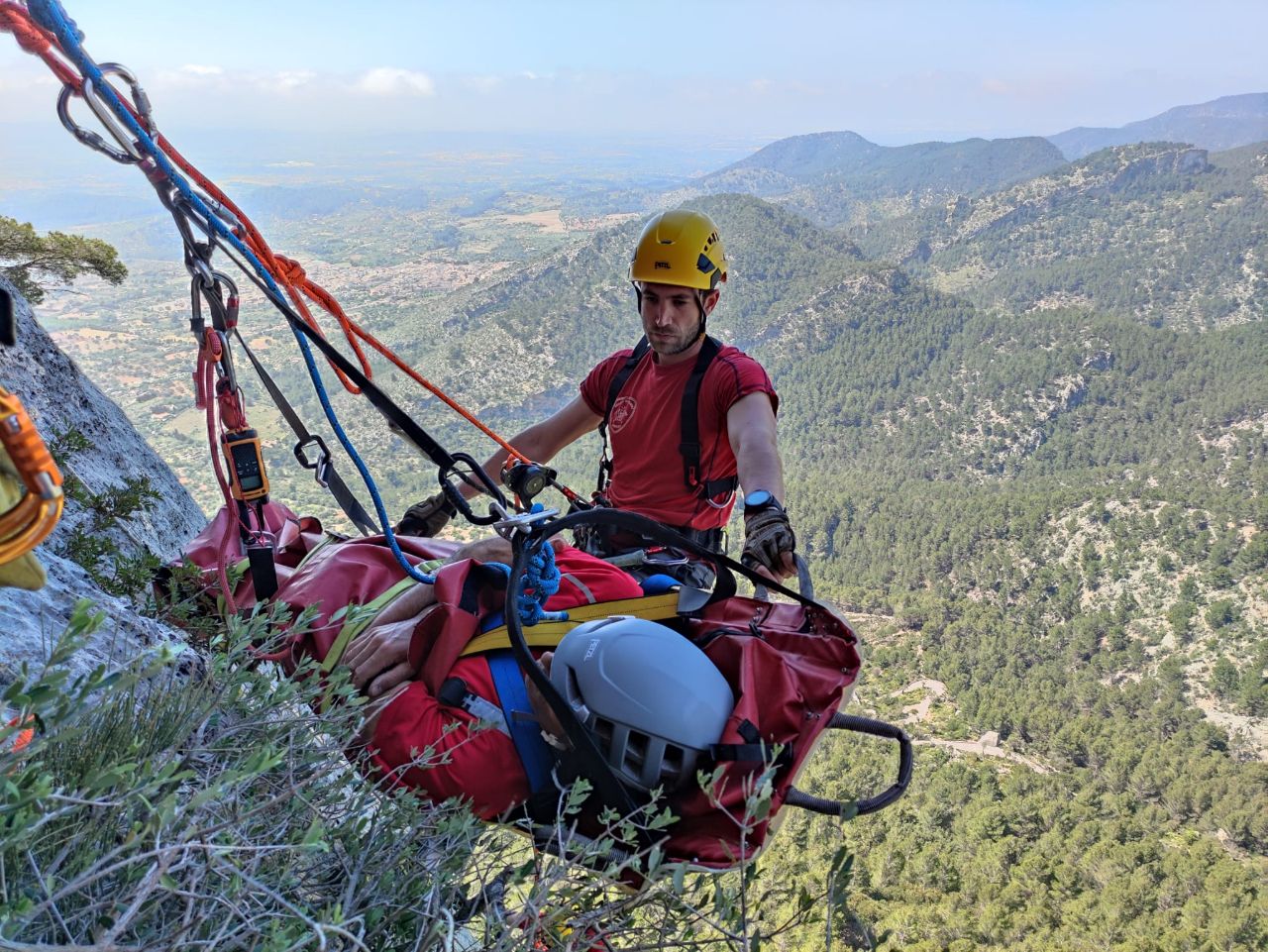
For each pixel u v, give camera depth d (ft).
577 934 5.15
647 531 7.72
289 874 4.60
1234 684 581.94
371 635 7.61
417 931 4.96
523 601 7.63
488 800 6.93
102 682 3.72
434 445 7.28
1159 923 292.61
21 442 3.24
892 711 586.04
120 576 8.89
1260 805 435.94
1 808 3.18
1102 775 495.41
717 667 7.38
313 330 7.02
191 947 3.83
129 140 5.62
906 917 269.03
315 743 6.17
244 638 6.07
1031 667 646.74
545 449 12.21
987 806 381.19
